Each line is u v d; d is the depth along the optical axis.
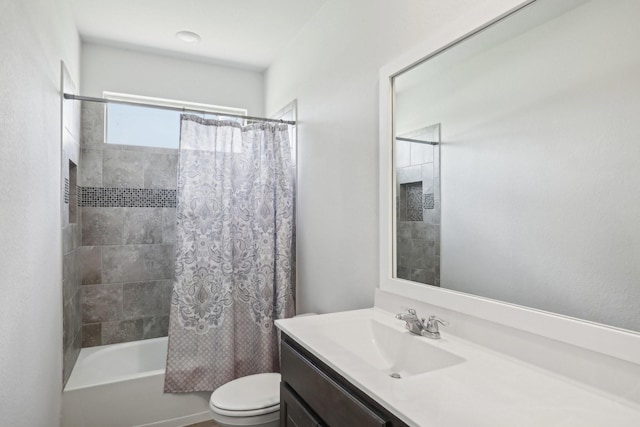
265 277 2.55
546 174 1.04
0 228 1.09
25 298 1.36
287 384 1.48
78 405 2.12
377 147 1.79
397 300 1.62
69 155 2.29
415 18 1.54
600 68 0.91
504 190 1.16
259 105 3.47
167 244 3.11
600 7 0.91
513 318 1.11
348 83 2.03
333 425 1.11
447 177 1.37
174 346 2.33
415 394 0.89
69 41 2.27
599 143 0.91
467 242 1.29
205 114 2.50
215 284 2.42
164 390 2.30
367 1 1.87
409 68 1.56
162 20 2.53
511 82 1.13
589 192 0.94
